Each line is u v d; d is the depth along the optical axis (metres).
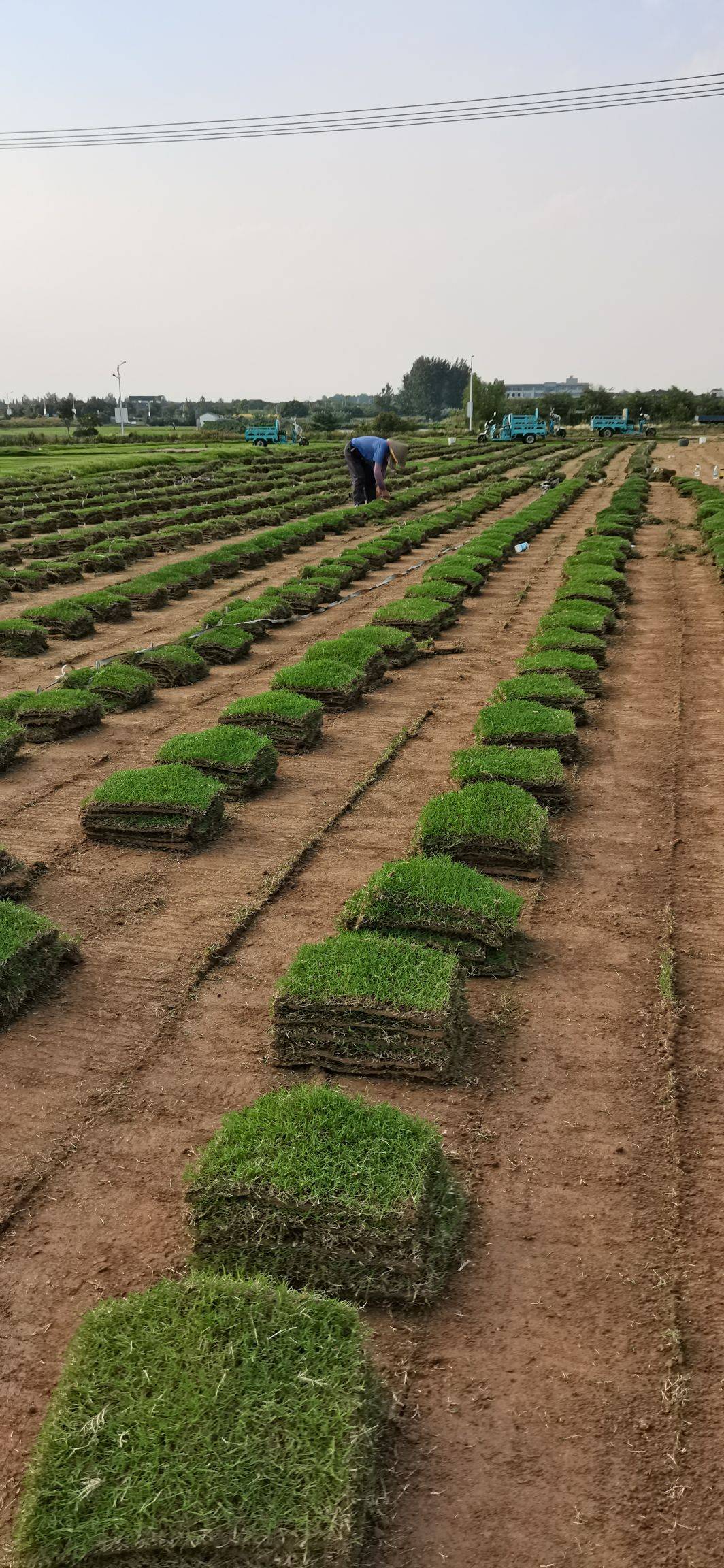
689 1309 4.80
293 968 6.82
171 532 31.75
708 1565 3.70
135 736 13.78
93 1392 3.95
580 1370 4.50
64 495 43.69
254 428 89.06
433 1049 6.39
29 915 7.81
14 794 11.67
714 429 113.25
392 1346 4.64
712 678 16.06
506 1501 3.94
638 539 31.47
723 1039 6.89
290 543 29.83
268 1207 4.96
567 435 104.25
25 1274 5.04
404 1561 3.71
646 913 8.67
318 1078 6.52
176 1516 3.50
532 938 8.27
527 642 18.86
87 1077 6.59
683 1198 5.49
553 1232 5.28
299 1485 3.61
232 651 17.48
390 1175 5.07
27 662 18.00
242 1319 4.30
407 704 15.09
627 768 12.20
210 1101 6.33
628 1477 4.02
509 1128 6.06
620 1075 6.55
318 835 10.36
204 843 10.23
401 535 29.92
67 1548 3.44
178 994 7.53
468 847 9.31
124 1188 5.62
